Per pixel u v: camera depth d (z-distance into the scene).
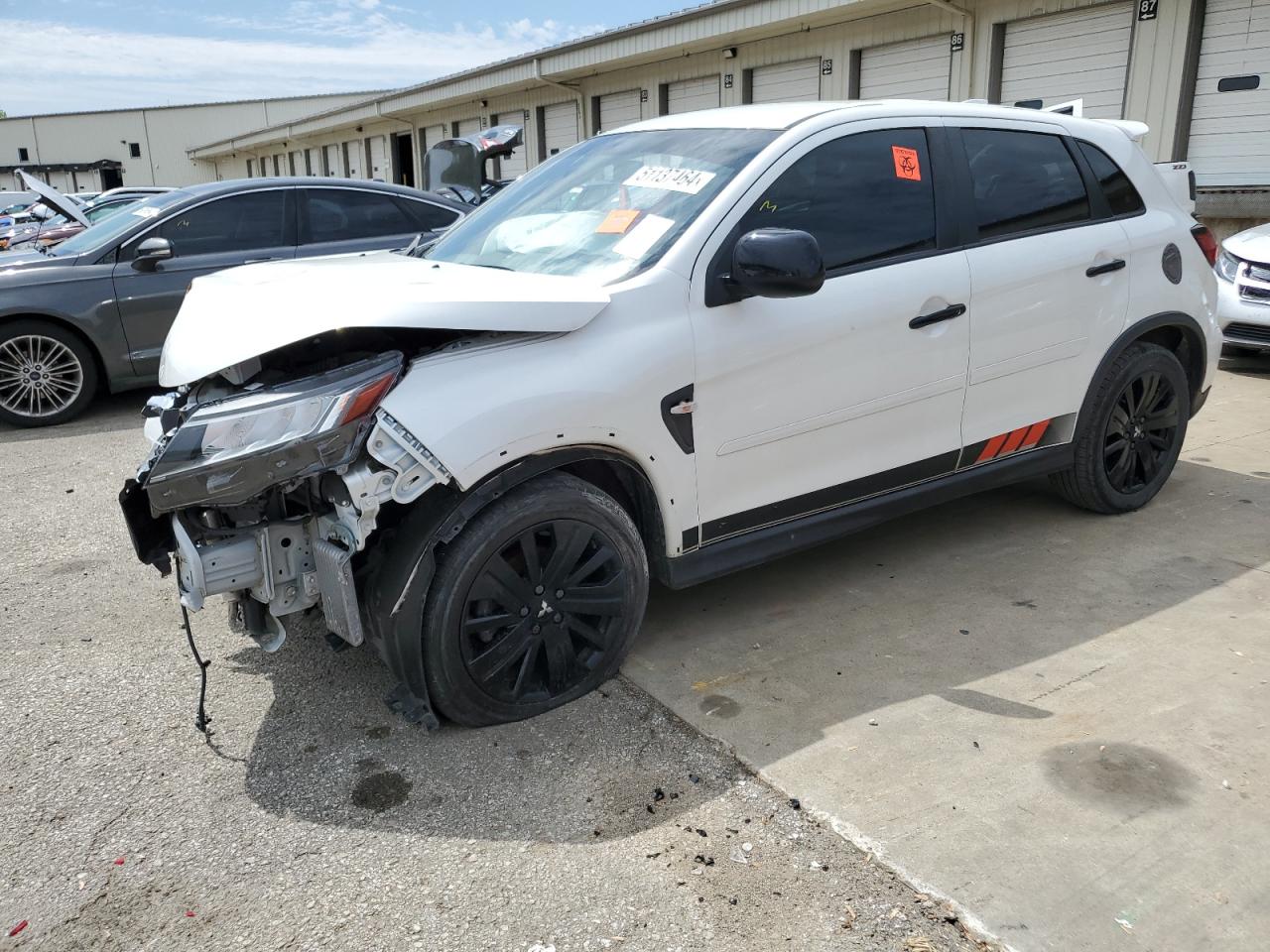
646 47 15.93
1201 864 2.26
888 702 2.99
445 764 2.76
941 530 4.41
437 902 2.22
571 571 2.91
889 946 2.06
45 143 52.84
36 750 2.86
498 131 9.77
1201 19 10.24
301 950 2.09
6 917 2.20
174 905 2.23
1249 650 3.24
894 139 3.49
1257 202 9.91
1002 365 3.73
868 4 12.66
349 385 2.53
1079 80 11.40
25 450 6.31
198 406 2.61
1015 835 2.37
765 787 2.60
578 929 2.13
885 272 3.37
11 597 3.96
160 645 3.53
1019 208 3.79
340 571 2.60
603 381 2.79
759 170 3.16
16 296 6.62
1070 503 4.59
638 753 2.78
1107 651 3.27
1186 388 4.46
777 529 3.33
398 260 3.51
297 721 3.00
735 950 2.06
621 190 3.40
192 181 52.59
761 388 3.11
